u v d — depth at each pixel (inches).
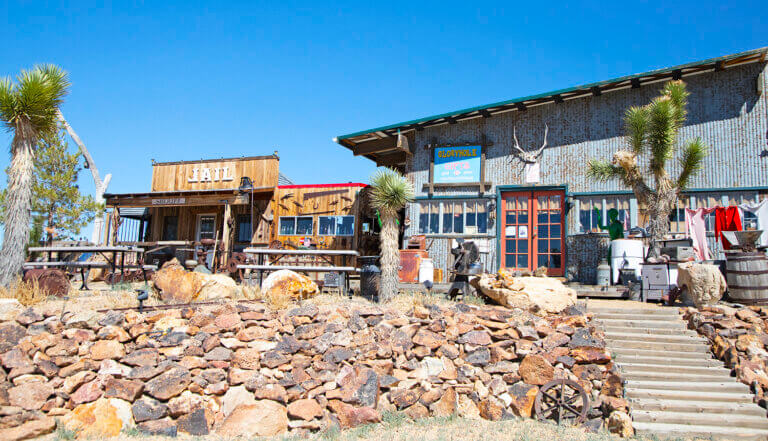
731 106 512.4
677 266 412.2
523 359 326.3
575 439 273.9
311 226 699.4
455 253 411.5
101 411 280.4
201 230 792.9
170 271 362.3
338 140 692.7
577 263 553.9
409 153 652.1
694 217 467.5
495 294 377.7
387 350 329.1
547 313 358.6
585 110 575.2
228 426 290.0
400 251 524.7
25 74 387.9
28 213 378.6
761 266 380.8
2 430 260.2
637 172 477.1
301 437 288.0
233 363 312.2
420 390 323.6
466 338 338.0
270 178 765.3
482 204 608.4
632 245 474.3
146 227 824.9
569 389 319.6
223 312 326.6
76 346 294.2
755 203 488.7
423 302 374.6
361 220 688.4
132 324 307.6
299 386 309.6
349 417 303.0
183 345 311.3
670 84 479.2
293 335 329.1
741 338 334.3
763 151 495.2
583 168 567.5
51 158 764.6
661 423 287.0
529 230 587.2
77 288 432.5
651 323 365.1
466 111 601.0
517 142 599.2
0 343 286.2
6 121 376.5
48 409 278.4
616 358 334.6
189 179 812.0
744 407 290.7
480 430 292.2
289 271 389.4
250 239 766.5
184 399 295.7
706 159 515.5
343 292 428.1
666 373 322.0
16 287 342.6
